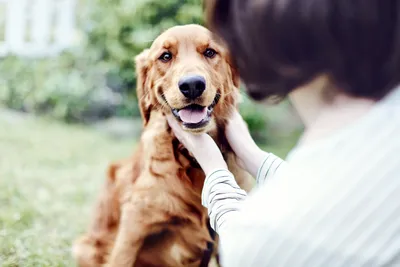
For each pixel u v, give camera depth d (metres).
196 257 2.43
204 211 2.30
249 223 0.98
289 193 0.95
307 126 1.08
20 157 5.26
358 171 0.91
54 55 7.96
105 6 6.90
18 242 2.97
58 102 7.37
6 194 3.94
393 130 0.92
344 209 0.90
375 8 0.89
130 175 2.52
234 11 1.00
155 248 2.42
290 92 1.01
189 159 2.21
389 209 0.88
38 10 8.30
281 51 0.94
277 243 0.93
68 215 3.63
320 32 0.90
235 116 2.14
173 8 6.26
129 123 6.96
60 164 5.14
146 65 2.34
